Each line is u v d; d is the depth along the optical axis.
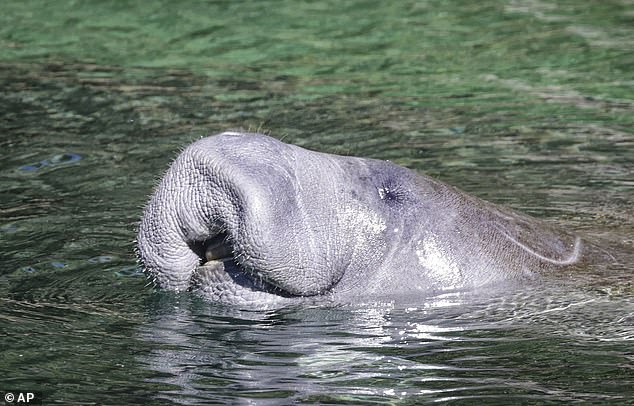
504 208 17.23
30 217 20.25
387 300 15.27
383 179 15.64
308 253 14.62
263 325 14.92
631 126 26.45
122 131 26.36
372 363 14.15
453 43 36.38
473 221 16.09
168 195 14.66
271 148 14.79
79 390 13.32
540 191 21.38
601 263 16.53
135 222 19.95
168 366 14.09
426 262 15.45
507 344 14.70
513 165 23.34
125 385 13.51
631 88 30.19
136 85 31.11
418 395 13.27
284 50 35.75
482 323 15.13
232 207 14.29
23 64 33.69
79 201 21.20
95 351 14.53
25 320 15.62
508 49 35.34
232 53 35.31
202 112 28.08
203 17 40.59
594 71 32.25
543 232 16.92
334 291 15.16
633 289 15.87
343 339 14.75
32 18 40.47
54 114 27.98
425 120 27.28
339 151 24.45
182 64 33.88
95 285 17.05
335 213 14.99
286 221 14.44
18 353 14.45
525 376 13.83
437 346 14.67
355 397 13.18
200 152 14.53
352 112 28.05
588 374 13.83
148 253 14.86
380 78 31.98
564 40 36.28
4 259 18.16
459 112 28.05
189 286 15.14
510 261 15.97
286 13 41.31
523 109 28.27
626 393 13.31
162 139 25.58
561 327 15.14
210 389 13.38
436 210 15.80
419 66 33.47
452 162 23.62
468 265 15.62
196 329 15.12
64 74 32.41
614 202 20.50
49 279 17.30
